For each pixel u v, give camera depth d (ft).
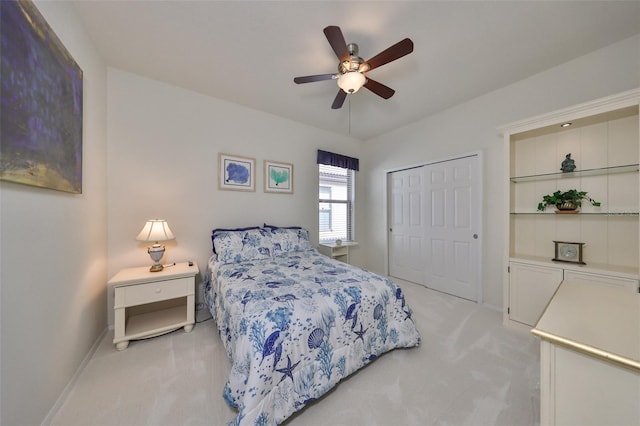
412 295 9.69
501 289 8.26
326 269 6.73
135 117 7.31
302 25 5.32
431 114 10.13
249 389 3.46
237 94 8.53
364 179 13.66
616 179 6.02
